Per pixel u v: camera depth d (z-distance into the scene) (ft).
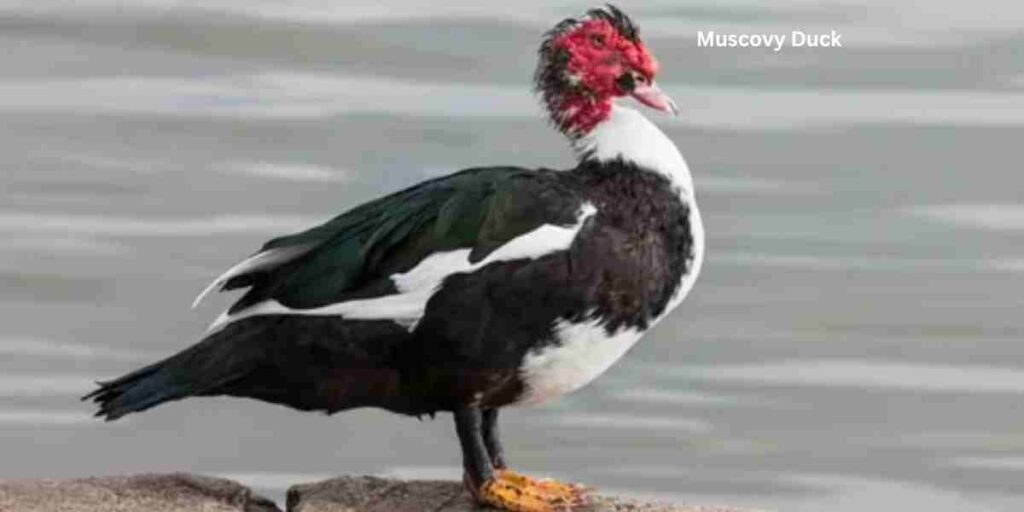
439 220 37.40
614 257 37.52
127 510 37.70
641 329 38.29
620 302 37.73
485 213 37.42
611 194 38.01
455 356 37.40
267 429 55.93
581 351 37.83
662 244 38.09
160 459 54.90
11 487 38.29
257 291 37.68
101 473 54.34
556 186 37.91
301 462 54.75
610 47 39.19
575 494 38.88
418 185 38.22
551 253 37.22
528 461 55.77
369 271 37.32
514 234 37.24
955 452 57.06
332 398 37.91
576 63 39.19
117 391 37.27
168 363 37.42
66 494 38.11
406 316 37.14
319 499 38.78
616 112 39.06
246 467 54.54
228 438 55.57
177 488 38.81
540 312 37.32
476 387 37.76
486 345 37.32
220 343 37.42
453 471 54.54
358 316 37.09
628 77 39.14
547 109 39.50
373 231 37.37
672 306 38.81
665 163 38.32
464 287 37.09
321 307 37.17
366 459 54.90
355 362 37.45
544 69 39.50
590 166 38.42
